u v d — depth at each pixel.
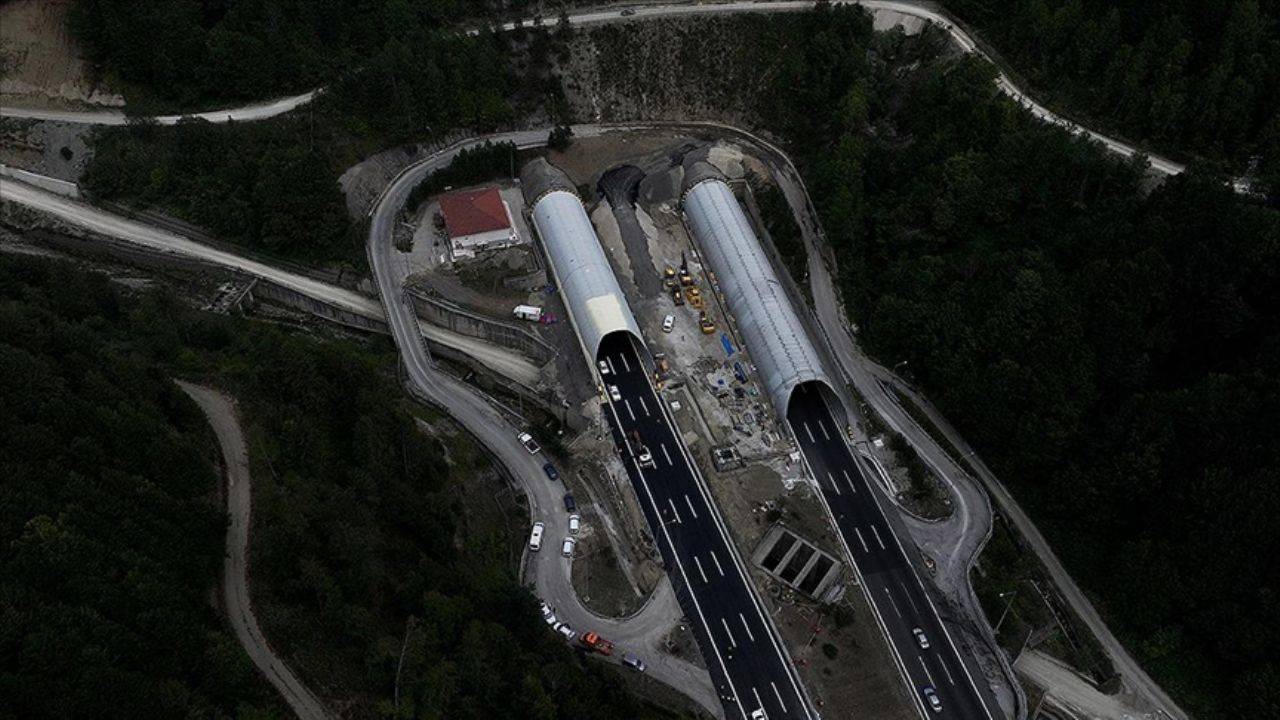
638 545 134.12
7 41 183.50
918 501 138.38
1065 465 136.88
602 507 139.00
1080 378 135.38
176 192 173.62
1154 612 126.25
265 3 184.38
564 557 132.88
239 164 171.25
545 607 127.75
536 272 166.25
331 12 187.62
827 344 155.25
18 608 91.88
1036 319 140.12
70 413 111.44
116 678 89.06
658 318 161.12
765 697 119.50
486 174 181.75
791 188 178.75
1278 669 116.06
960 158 156.12
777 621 126.12
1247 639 117.69
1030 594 132.25
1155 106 155.12
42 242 170.62
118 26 179.50
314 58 185.88
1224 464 124.25
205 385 137.12
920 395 151.00
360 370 138.88
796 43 186.38
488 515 136.75
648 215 176.00
